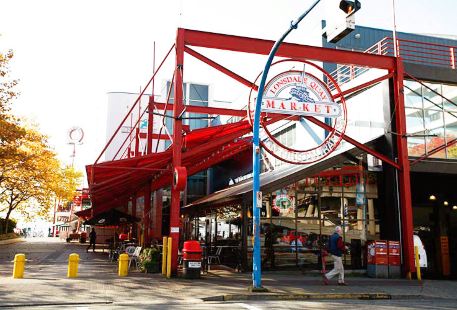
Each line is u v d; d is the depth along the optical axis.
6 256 25.33
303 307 10.58
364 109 21.58
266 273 17.55
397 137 19.33
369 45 31.86
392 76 19.78
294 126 26.69
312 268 18.47
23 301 10.25
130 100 46.81
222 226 22.62
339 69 26.00
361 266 19.14
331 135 17.67
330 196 19.23
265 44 18.00
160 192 35.94
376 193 19.89
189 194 37.88
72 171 47.41
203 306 10.32
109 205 33.22
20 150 36.34
